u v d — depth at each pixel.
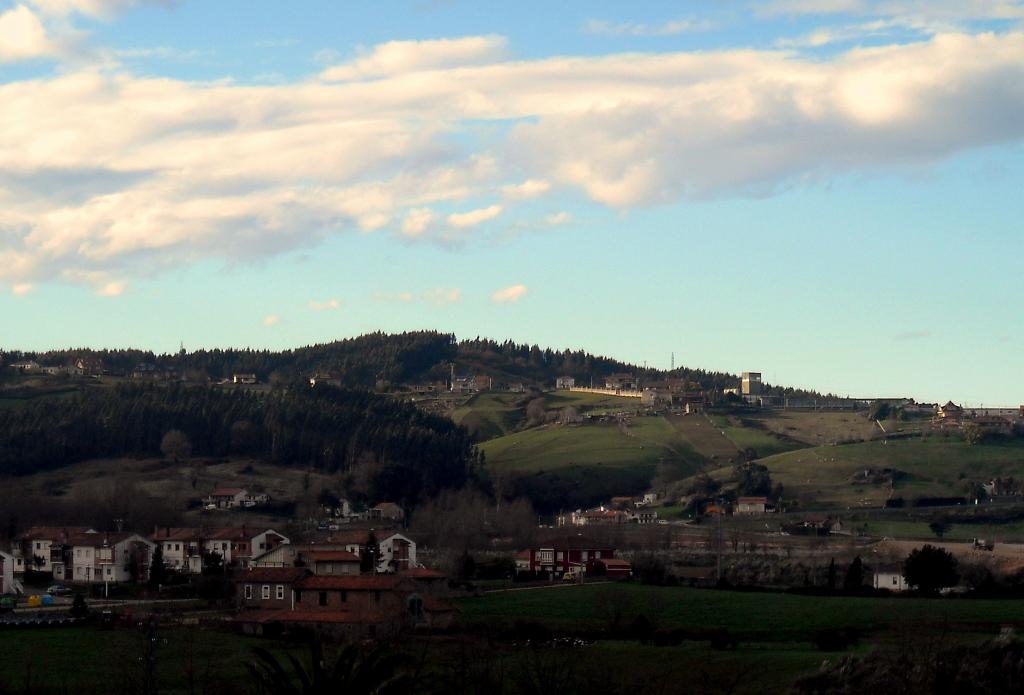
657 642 176.25
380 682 95.75
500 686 131.12
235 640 179.38
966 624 182.75
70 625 191.88
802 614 199.75
